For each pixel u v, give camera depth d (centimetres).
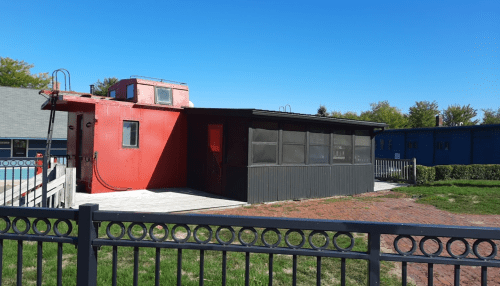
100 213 224
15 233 235
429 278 202
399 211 942
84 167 1176
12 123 1966
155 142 1251
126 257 483
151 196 1068
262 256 509
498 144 2041
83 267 222
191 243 219
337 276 444
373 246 205
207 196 1084
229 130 1077
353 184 1303
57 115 2231
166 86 1320
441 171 1761
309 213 902
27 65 3362
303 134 1141
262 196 1022
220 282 405
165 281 402
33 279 403
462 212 927
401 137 2681
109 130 1140
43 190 756
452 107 4122
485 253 574
